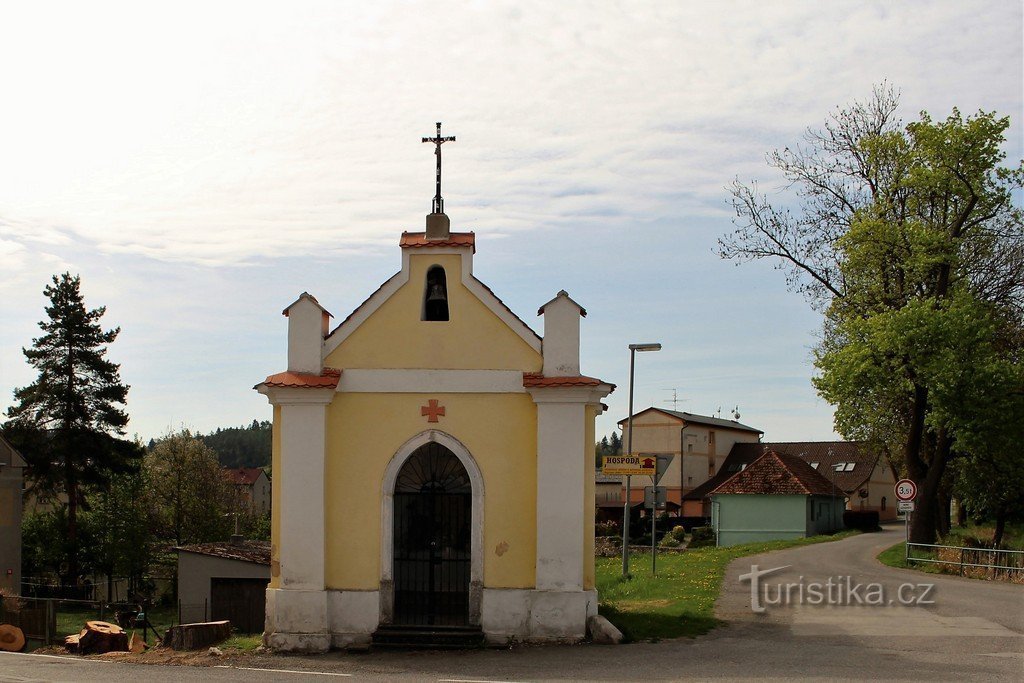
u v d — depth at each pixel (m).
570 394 16.98
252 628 32.50
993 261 35.88
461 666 14.98
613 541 48.34
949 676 13.56
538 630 16.73
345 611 17.05
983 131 33.06
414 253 17.70
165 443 65.88
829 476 80.88
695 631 17.84
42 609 22.20
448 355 17.48
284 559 17.03
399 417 17.41
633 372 28.73
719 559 33.81
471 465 17.25
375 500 17.28
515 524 17.12
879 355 33.75
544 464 16.97
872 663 14.66
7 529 39.06
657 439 78.19
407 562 17.58
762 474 59.53
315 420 17.19
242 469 121.56
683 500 76.56
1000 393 32.00
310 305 17.56
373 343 17.59
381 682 13.72
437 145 18.52
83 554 49.41
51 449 46.41
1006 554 28.16
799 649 15.99
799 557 34.88
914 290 34.88
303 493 17.08
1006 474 34.53
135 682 13.91
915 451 35.12
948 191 33.84
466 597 17.45
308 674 14.58
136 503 56.66
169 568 60.03
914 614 19.95
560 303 17.38
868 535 52.12
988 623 18.75
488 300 17.52
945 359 31.59
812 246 36.91
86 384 47.97
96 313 48.72
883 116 36.41
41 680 14.20
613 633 16.75
